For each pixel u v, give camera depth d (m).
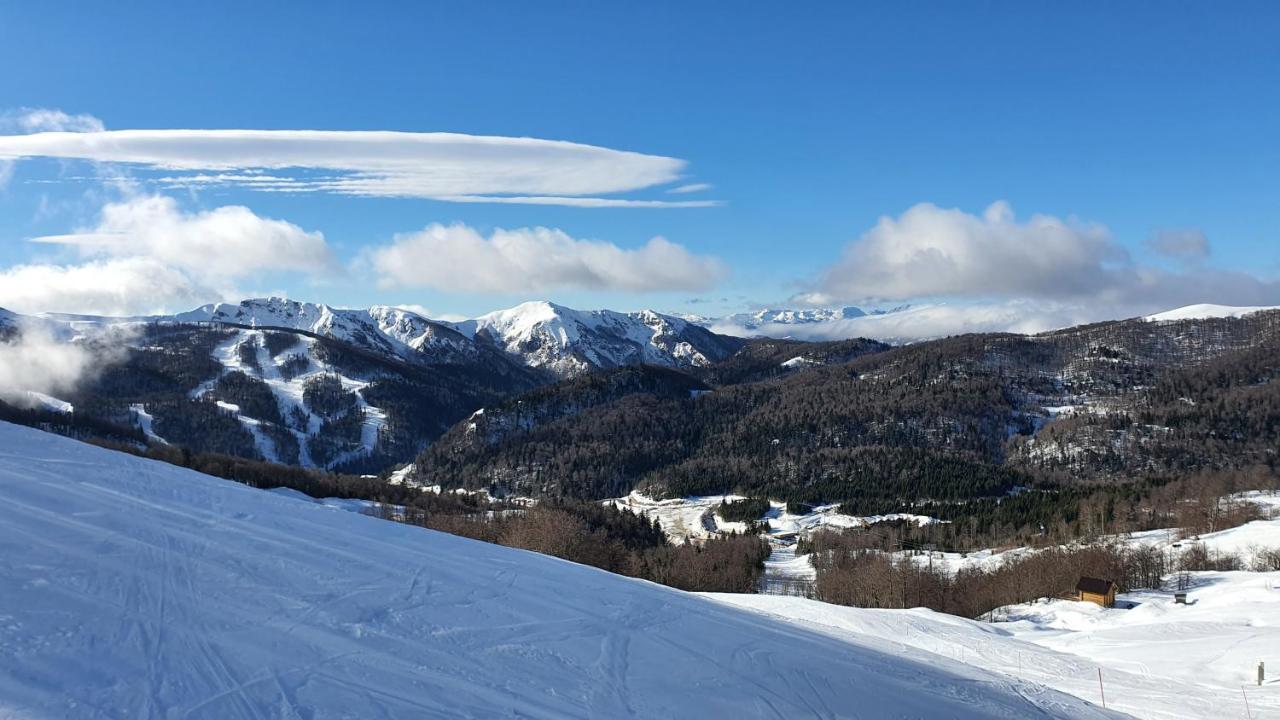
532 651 21.22
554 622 24.34
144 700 14.45
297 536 28.36
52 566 20.33
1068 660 39.12
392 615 21.84
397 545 30.83
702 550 110.38
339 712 15.30
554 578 30.61
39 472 30.84
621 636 24.16
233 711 14.62
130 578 20.59
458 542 34.59
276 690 15.80
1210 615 55.88
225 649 17.38
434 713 16.09
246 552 24.94
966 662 36.34
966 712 23.48
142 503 28.62
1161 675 36.47
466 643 20.80
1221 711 29.36
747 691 21.25
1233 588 69.12
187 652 16.84
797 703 21.08
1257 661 37.69
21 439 37.16
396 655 18.92
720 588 89.81
